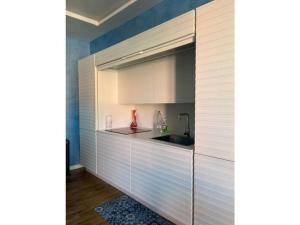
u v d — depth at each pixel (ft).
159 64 8.42
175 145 6.49
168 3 8.45
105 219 6.98
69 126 12.18
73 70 12.33
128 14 9.74
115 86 10.91
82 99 11.26
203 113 5.43
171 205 6.57
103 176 9.97
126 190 8.58
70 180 10.36
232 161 4.75
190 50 7.22
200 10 5.43
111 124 10.77
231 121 4.74
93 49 12.94
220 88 4.98
